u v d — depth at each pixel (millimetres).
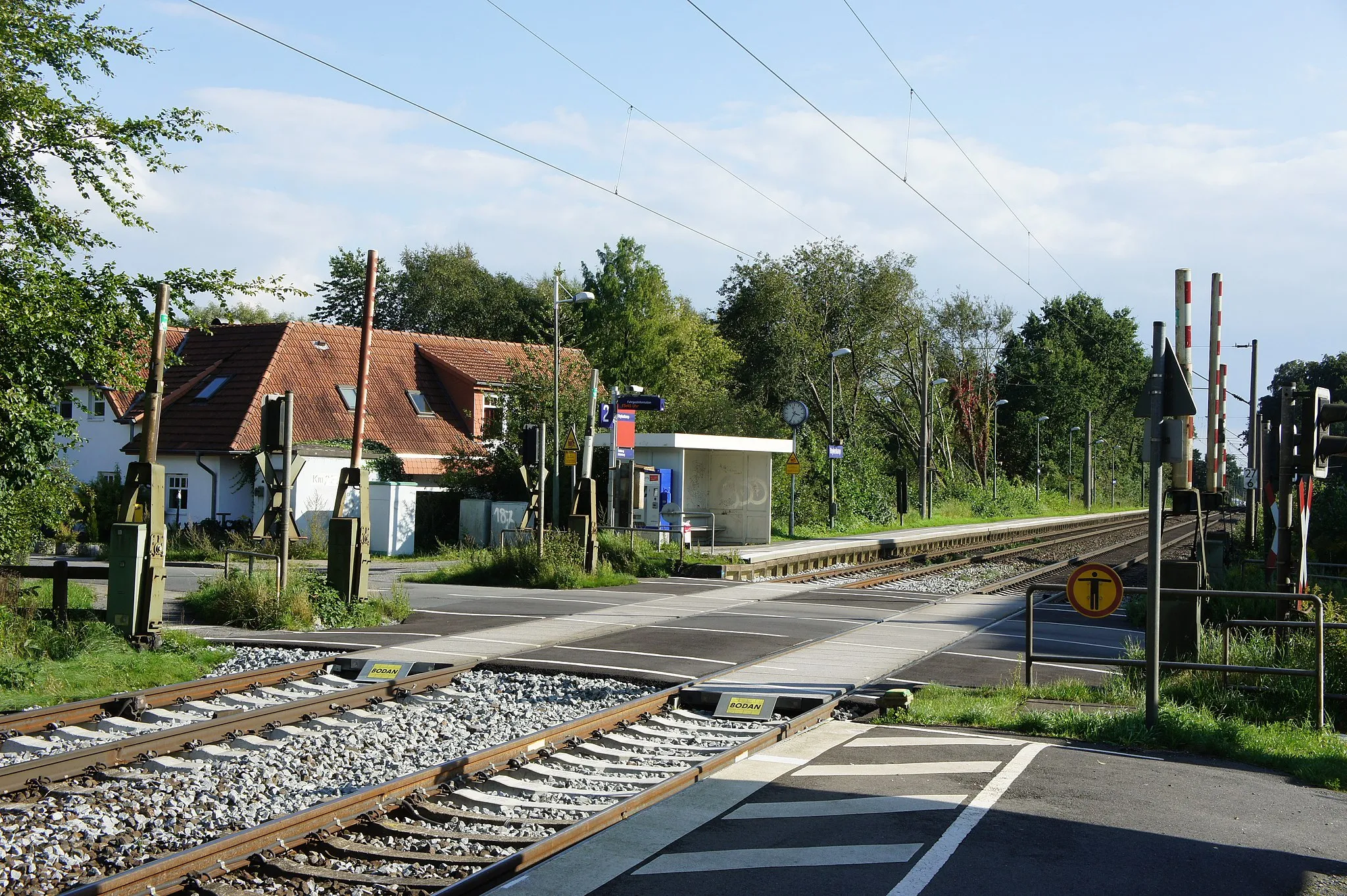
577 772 8836
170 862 5945
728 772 8320
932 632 17297
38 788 7789
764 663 13922
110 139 17422
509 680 12820
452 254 85000
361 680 13023
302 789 8211
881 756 8867
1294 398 14078
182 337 46094
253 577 17953
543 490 25500
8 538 18406
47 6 17359
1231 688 11648
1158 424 9883
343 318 83875
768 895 5703
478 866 6574
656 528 31688
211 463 38500
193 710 11023
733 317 66188
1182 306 15164
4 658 12305
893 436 71875
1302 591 13766
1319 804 7754
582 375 39812
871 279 63344
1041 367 97250
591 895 5688
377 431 43062
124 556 14203
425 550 36375
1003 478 76250
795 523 45219
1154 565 9883
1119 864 6273
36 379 17234
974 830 6812
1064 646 15961
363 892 6078
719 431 46219
